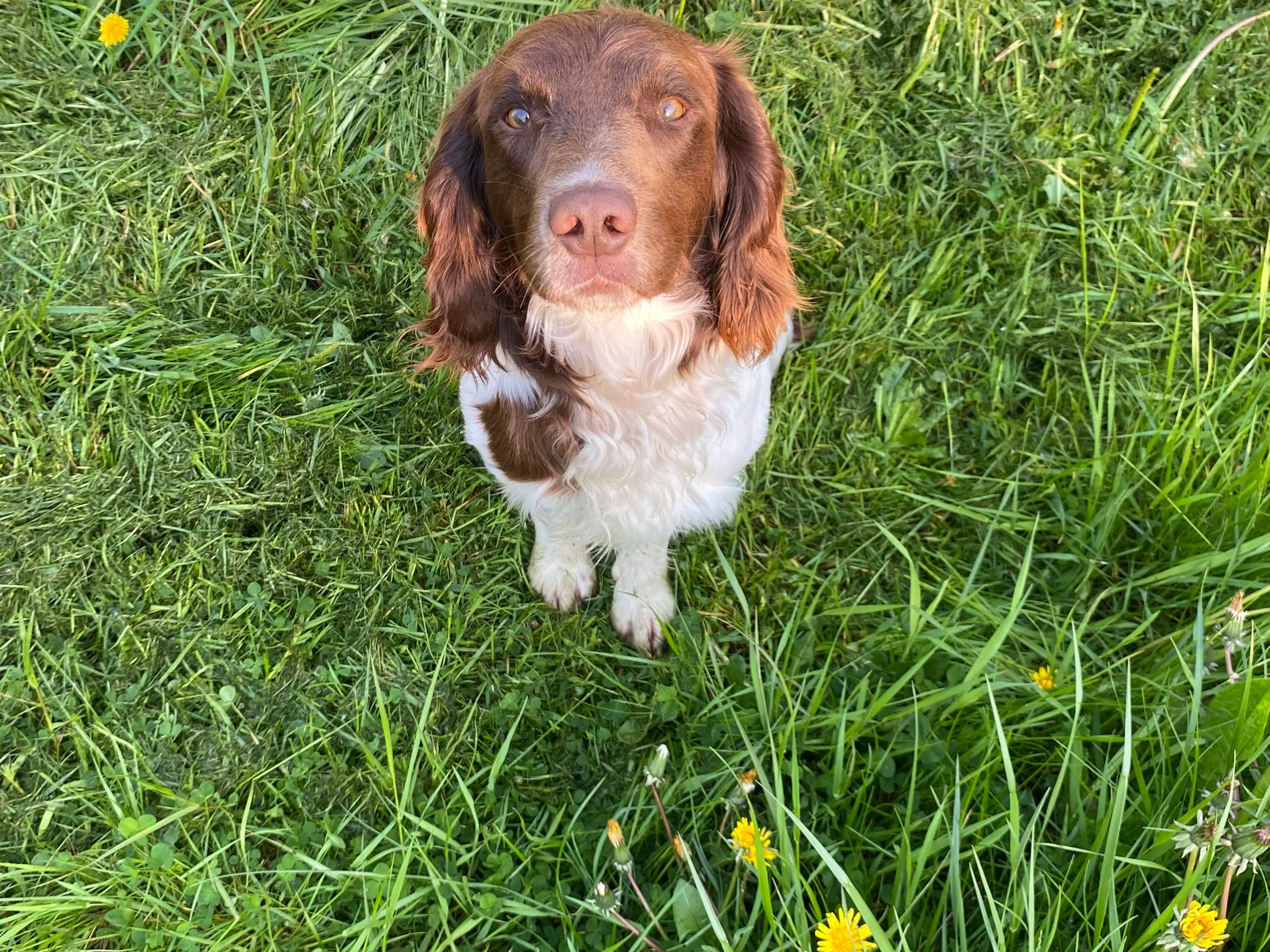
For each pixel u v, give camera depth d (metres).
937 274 0.80
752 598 0.74
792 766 0.51
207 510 0.74
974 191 0.83
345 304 0.80
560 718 0.68
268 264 0.80
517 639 0.72
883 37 0.85
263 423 0.77
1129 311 0.80
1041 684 0.60
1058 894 0.51
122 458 0.75
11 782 0.64
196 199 0.81
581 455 0.61
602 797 0.65
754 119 0.56
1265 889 0.53
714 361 0.60
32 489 0.73
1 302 0.77
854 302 0.81
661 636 0.73
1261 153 0.83
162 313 0.78
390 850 0.59
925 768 0.62
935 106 0.84
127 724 0.66
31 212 0.79
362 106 0.83
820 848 0.45
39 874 0.62
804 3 0.84
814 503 0.77
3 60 0.80
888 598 0.74
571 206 0.44
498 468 0.64
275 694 0.68
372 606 0.72
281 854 0.64
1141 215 0.82
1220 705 0.54
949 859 0.52
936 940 0.55
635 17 0.51
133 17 0.83
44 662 0.69
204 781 0.65
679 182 0.50
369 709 0.68
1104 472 0.72
